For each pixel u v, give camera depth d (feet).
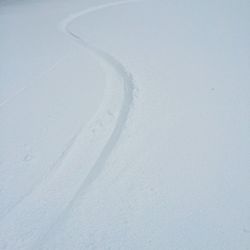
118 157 8.43
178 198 7.12
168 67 13.23
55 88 12.08
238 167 7.88
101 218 6.79
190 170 7.86
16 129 9.83
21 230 6.70
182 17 20.30
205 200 7.04
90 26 19.57
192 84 11.80
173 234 6.36
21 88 12.19
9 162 8.54
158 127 9.49
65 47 16.24
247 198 7.04
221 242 6.16
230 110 10.15
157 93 11.30
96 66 13.78
